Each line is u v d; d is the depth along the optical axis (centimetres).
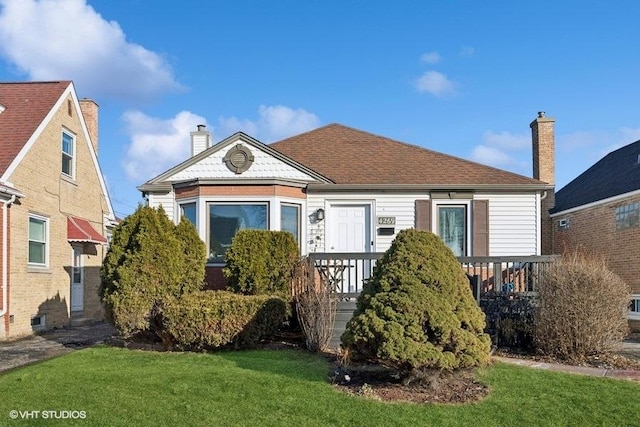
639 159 1872
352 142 1752
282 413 605
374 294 726
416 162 1600
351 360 756
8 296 1327
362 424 577
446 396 677
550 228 2164
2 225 1305
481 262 1066
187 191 1449
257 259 1144
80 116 1803
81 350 1006
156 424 568
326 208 1477
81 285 1789
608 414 622
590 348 950
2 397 651
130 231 1063
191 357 903
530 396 684
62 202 1652
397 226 1471
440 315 690
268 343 1030
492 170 1551
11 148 1412
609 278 979
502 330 1039
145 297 1018
